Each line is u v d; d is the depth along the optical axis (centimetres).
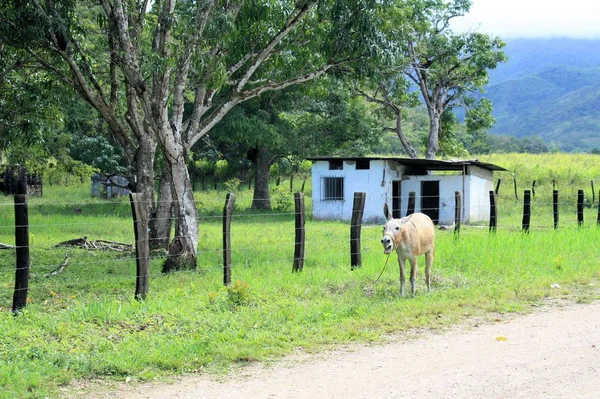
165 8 1378
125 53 1388
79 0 1731
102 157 3195
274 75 1827
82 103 2894
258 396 623
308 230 2275
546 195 3656
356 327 873
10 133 1878
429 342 810
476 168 3012
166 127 1387
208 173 4753
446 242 1584
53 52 1536
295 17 1533
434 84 4031
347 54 1644
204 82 1427
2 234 2162
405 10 2780
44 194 4178
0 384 644
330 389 639
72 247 1766
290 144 3381
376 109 4206
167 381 672
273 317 905
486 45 3872
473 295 1059
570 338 812
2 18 1397
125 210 3225
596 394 613
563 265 1308
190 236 1415
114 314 891
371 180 2878
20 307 916
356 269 1290
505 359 729
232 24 1354
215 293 1006
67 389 646
